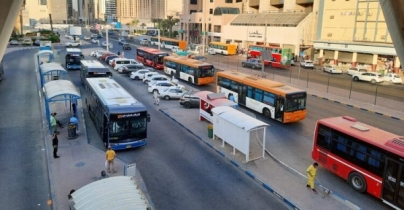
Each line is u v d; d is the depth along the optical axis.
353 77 47.38
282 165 18.05
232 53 78.19
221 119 20.38
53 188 14.85
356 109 30.70
